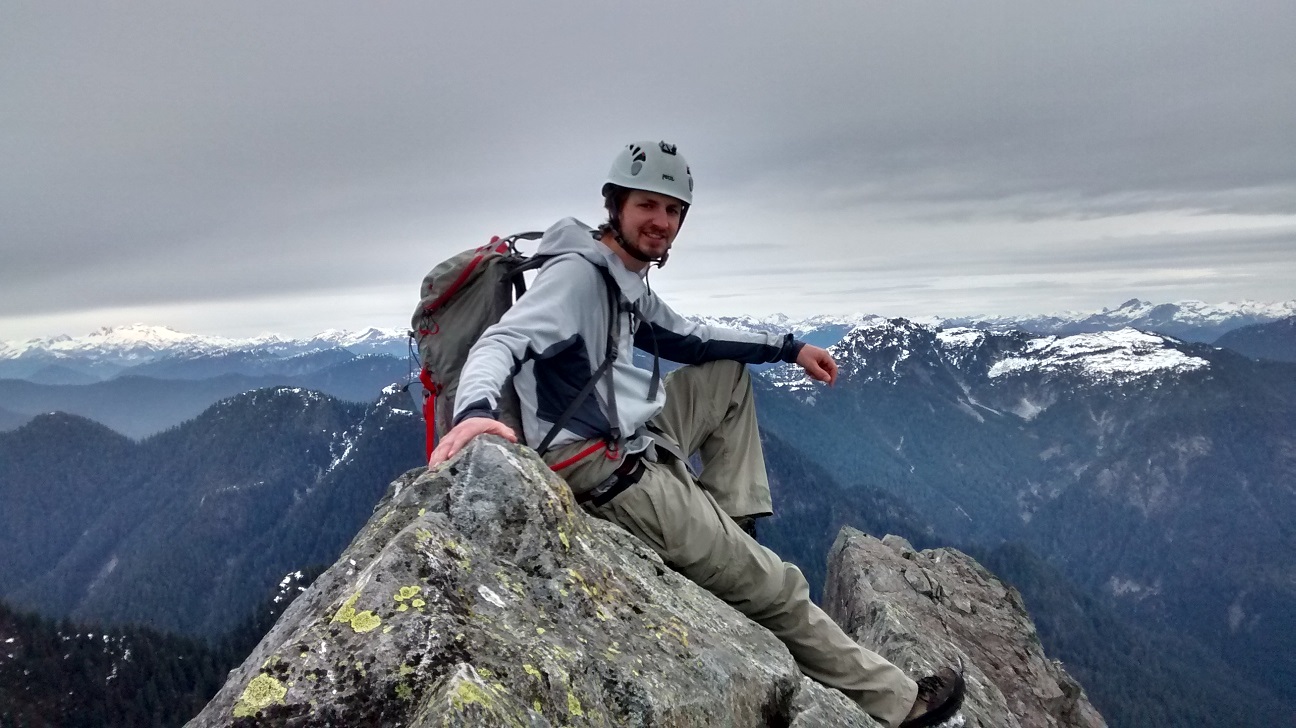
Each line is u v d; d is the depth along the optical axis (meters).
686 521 2.02
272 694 1.05
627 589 1.70
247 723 1.02
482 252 1.97
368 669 1.08
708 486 2.41
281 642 1.28
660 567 1.93
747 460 2.45
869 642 3.90
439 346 1.93
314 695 1.05
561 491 1.71
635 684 1.40
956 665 3.71
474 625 1.23
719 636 1.82
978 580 5.48
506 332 1.70
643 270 2.12
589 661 1.38
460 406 1.53
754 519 2.45
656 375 2.10
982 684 3.75
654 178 1.95
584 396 1.89
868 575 5.15
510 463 1.61
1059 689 4.41
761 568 2.12
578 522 1.72
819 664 2.21
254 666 1.20
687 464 2.30
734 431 2.46
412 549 1.28
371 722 1.04
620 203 2.02
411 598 1.20
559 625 1.42
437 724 0.96
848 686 2.23
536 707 1.16
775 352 2.51
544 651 1.29
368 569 1.27
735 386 2.46
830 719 1.92
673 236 2.05
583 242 1.97
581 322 1.87
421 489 1.54
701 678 1.59
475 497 1.53
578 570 1.58
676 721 1.43
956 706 2.46
